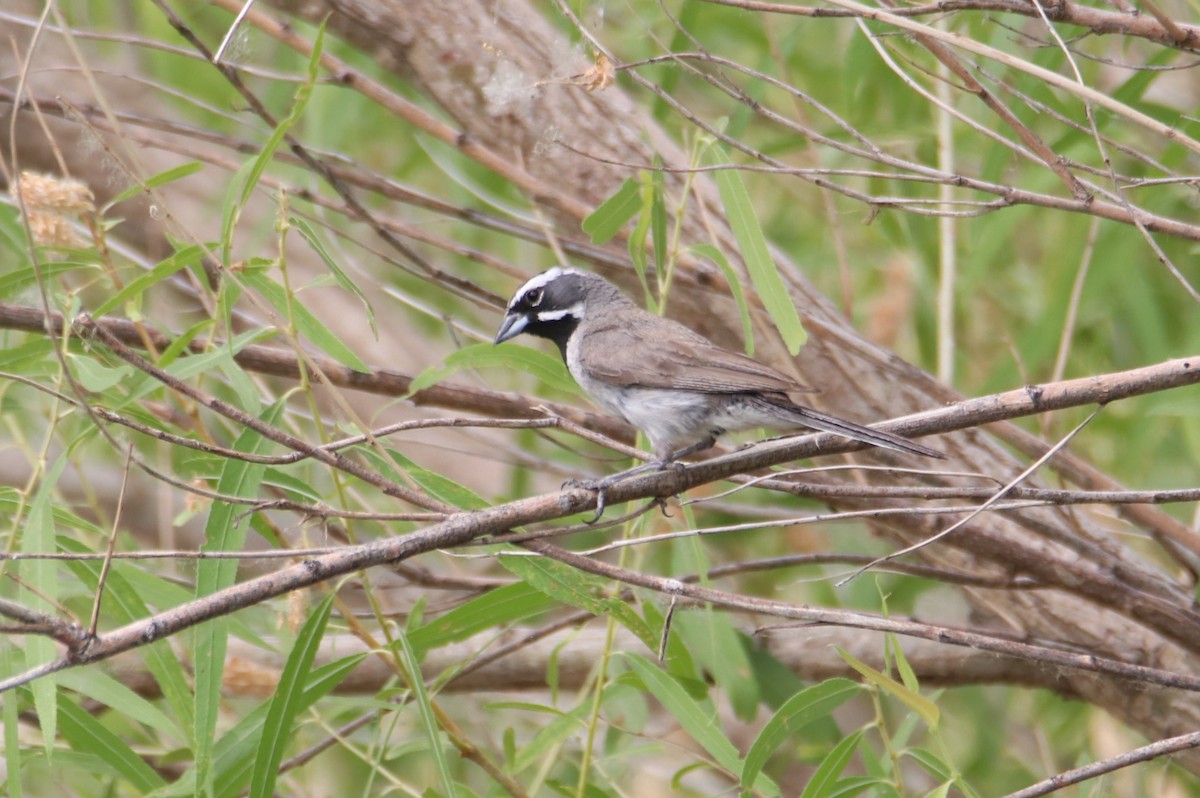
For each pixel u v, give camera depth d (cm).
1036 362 1265
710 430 1005
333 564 733
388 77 1410
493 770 974
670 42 1260
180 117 1524
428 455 1661
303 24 1292
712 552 1430
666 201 1093
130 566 913
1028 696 1410
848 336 1112
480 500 900
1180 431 1367
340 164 1366
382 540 757
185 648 1057
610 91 1128
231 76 1053
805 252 1513
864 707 1392
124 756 880
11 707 812
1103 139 912
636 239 998
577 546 1380
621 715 1193
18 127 1373
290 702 843
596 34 1058
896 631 777
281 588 717
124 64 1517
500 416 1112
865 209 1324
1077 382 823
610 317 1072
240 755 898
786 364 1109
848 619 780
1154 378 809
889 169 1300
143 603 875
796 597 1417
